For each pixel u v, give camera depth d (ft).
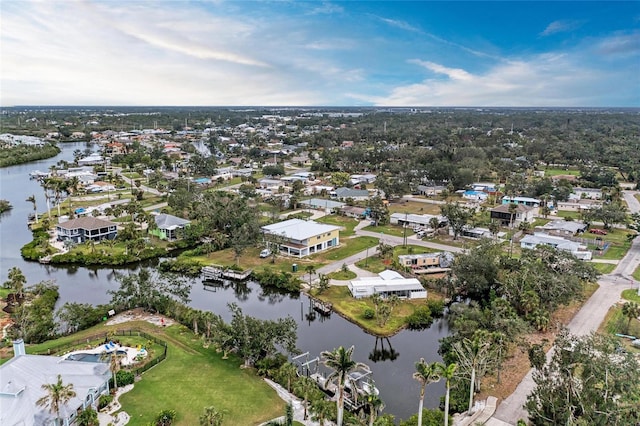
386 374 233.14
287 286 343.46
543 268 303.68
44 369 193.98
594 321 276.62
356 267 379.14
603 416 153.99
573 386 167.43
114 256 395.14
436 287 335.26
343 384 168.66
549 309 281.54
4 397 174.70
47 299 297.94
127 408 188.75
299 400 198.70
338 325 290.56
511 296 286.87
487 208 585.22
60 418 169.48
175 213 522.06
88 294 328.29
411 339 275.18
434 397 211.41
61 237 449.06
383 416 173.17
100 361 211.61
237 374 217.77
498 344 213.46
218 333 232.73
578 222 508.12
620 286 333.83
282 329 227.20
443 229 495.00
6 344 239.50
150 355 231.30
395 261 368.89
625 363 163.63
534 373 202.39
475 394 203.10
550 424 167.02
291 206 601.62
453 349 219.41
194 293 347.36
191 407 190.80
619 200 560.61
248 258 405.80
